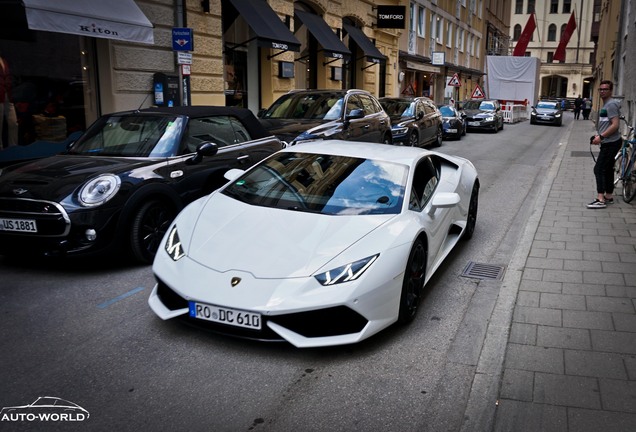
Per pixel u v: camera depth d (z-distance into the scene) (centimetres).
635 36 1597
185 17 1216
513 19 7644
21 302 459
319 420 302
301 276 359
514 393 322
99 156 604
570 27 5647
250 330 351
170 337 395
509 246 645
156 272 395
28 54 952
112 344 385
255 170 510
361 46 2155
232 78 1516
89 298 468
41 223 498
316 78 2016
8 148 919
